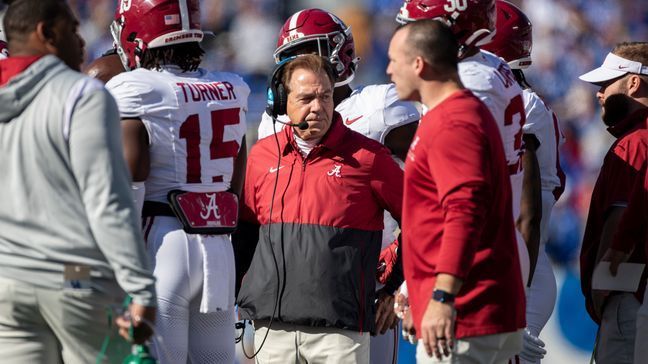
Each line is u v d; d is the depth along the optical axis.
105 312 12.95
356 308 16.08
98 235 12.33
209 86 16.11
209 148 15.97
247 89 16.83
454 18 15.60
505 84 15.50
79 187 12.57
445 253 12.56
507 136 15.64
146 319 12.48
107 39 42.00
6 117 12.69
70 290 12.68
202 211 15.83
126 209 12.39
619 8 42.47
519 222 18.64
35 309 12.92
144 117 15.48
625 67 19.19
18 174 12.66
